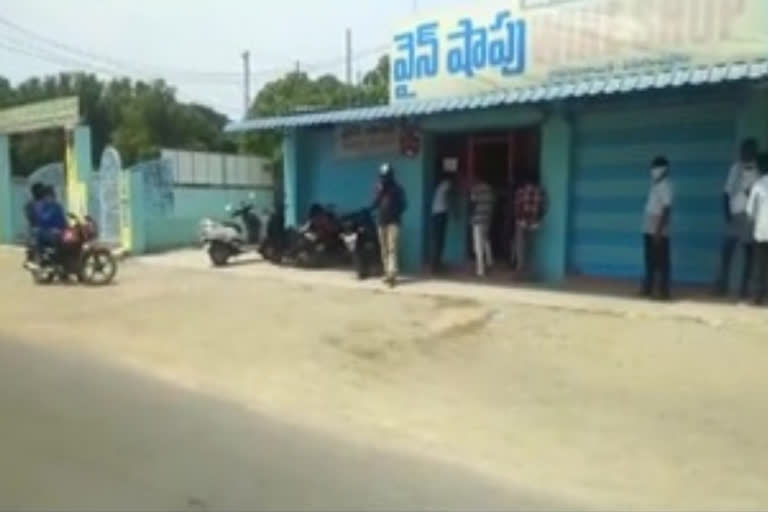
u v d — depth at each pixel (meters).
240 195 27.20
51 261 16.94
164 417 7.62
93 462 6.33
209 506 5.50
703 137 12.76
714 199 12.67
